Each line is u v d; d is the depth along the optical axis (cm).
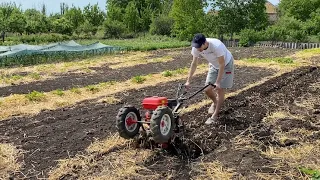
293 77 764
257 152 351
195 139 376
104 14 3475
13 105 556
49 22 2659
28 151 365
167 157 346
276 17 4006
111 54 1647
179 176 310
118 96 625
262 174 303
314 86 669
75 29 3055
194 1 2689
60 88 736
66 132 420
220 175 304
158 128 318
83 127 437
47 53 1392
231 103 527
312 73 848
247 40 2209
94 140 390
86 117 483
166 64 1162
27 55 1328
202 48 389
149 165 331
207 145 368
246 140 378
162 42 2453
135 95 632
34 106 555
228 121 440
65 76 916
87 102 582
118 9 3472
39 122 469
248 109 498
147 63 1200
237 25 2758
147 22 3541
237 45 2330
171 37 3023
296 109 504
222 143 376
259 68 936
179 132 375
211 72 429
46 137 406
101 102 576
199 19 2677
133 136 345
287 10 2981
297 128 417
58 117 489
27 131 431
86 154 353
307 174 301
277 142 377
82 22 3159
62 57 1442
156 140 323
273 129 414
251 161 330
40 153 360
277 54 1456
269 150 355
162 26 3200
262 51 1666
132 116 347
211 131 403
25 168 329
